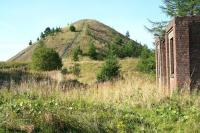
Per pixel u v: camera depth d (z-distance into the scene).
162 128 11.55
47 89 18.55
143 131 11.03
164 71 22.84
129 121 11.86
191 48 17.45
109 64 39.06
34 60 51.53
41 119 10.59
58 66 52.22
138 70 43.12
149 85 20.06
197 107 13.34
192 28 17.45
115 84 20.97
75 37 138.12
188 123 11.55
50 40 138.75
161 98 15.24
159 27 38.25
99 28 152.38
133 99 15.76
